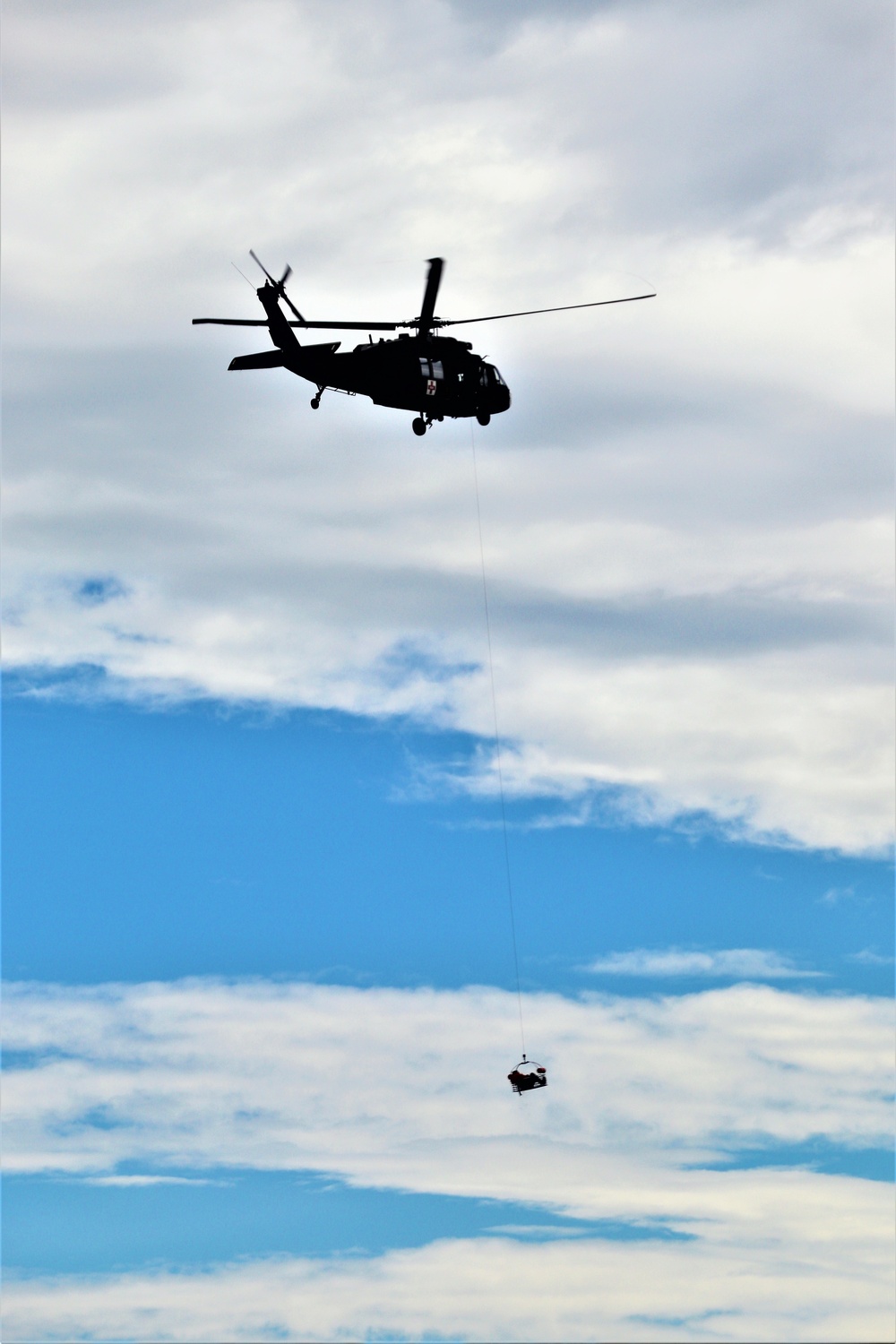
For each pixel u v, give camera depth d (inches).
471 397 5762.8
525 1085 5556.1
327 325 5521.7
